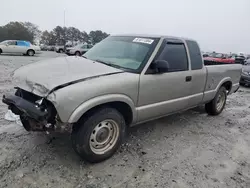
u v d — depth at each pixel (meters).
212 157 3.39
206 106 5.29
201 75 4.37
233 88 5.62
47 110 2.56
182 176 2.86
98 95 2.70
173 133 4.17
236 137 4.22
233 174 2.99
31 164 2.85
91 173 2.79
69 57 3.70
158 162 3.14
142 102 3.33
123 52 3.63
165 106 3.73
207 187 2.69
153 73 3.39
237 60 20.95
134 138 3.84
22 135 3.57
